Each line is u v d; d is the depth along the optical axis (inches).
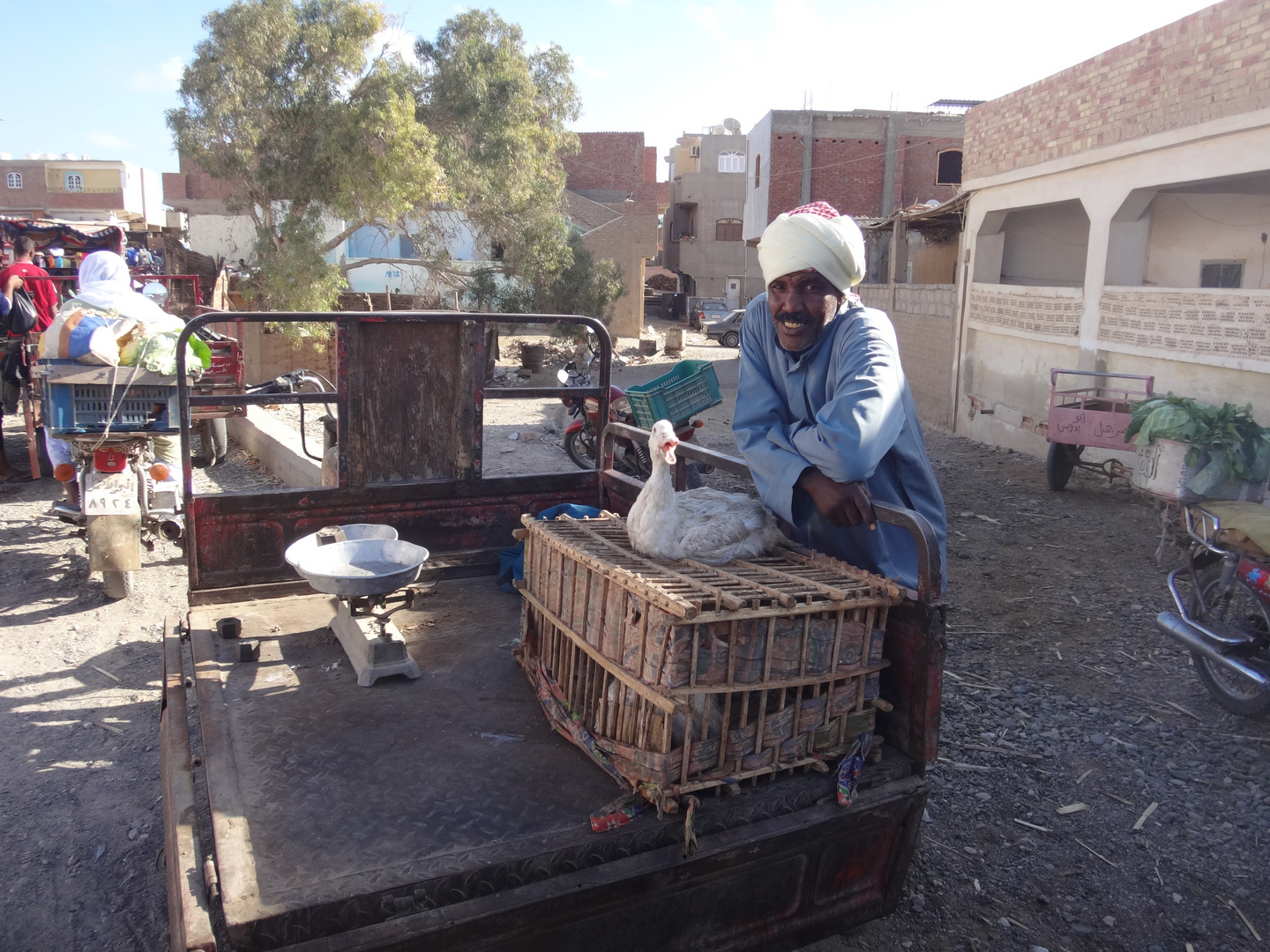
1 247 443.2
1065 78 418.9
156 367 217.8
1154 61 354.3
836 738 96.7
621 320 1184.2
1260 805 146.0
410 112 631.8
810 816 91.0
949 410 553.3
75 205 1996.8
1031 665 200.5
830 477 99.1
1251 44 304.8
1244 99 309.0
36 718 166.9
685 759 86.6
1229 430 257.4
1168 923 119.1
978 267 520.7
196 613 137.2
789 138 1264.8
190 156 666.8
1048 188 439.5
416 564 124.6
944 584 102.6
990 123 496.1
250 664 121.0
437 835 83.7
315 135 637.9
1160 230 450.3
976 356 520.7
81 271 265.4
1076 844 136.2
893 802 95.3
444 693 114.8
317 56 634.2
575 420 382.9
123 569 221.8
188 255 618.5
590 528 120.4
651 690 87.0
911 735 99.3
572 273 800.9
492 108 734.5
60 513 240.5
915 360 612.4
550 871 81.0
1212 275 432.5
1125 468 355.3
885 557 109.8
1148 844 136.4
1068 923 118.5
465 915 76.0
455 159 715.4
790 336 105.2
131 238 804.6
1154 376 359.3
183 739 102.4
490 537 161.0
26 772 148.7
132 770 150.2
